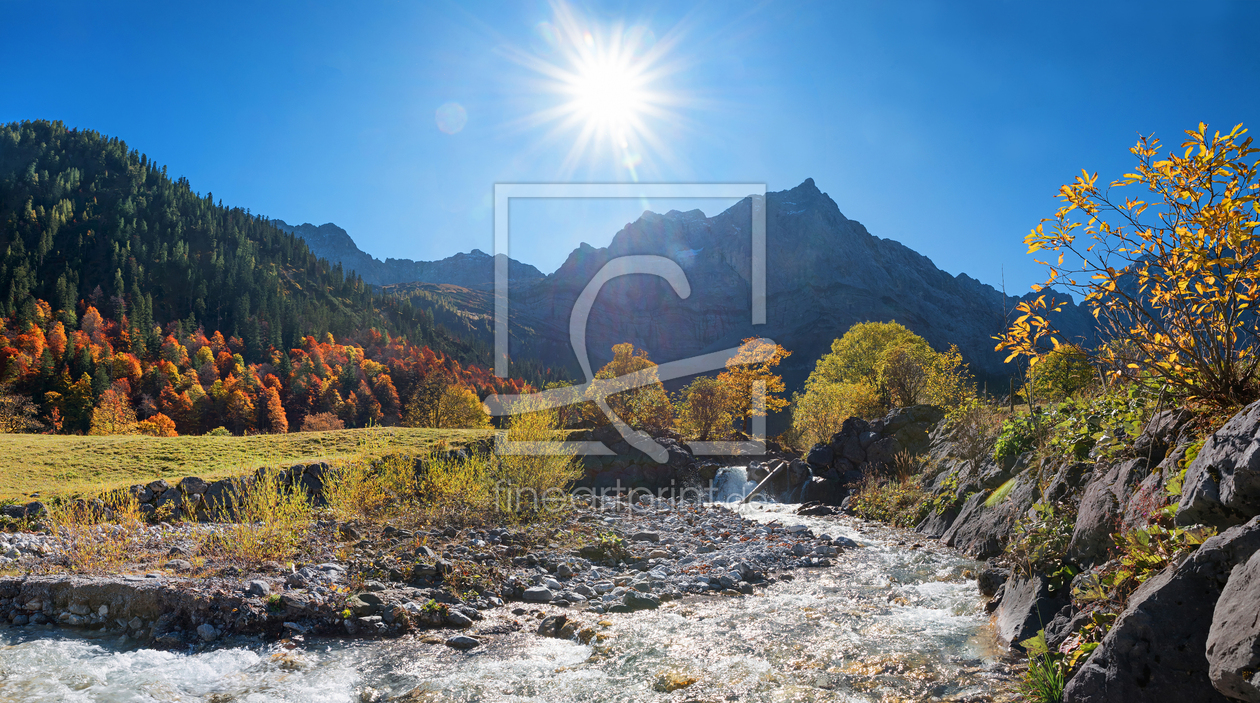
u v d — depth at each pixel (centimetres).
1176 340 489
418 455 1546
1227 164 429
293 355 14062
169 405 9931
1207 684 320
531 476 1188
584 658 548
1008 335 576
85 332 12850
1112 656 354
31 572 695
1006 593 629
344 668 523
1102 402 702
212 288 17200
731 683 489
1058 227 518
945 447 1467
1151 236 472
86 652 546
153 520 1149
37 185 19762
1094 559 528
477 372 14688
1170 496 446
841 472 1823
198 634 578
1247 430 363
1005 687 452
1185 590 346
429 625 625
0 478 1302
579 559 880
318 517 1028
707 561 900
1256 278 437
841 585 785
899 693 459
